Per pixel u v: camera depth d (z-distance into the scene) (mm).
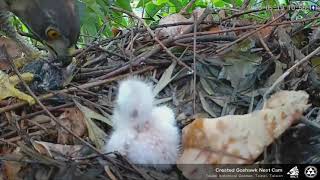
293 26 687
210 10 696
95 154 508
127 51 657
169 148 508
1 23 691
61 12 624
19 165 503
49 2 630
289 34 670
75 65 634
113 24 874
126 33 696
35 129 557
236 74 597
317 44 655
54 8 626
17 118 561
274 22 648
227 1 907
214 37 656
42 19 635
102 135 546
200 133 498
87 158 497
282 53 622
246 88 589
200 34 648
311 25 689
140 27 721
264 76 604
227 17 692
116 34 768
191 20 710
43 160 496
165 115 531
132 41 648
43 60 653
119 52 659
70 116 564
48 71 624
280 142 490
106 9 779
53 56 642
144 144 505
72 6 632
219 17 714
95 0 755
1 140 526
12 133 547
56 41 631
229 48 627
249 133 492
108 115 566
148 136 510
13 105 575
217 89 593
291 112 490
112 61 655
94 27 828
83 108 566
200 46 653
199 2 948
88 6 775
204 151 492
